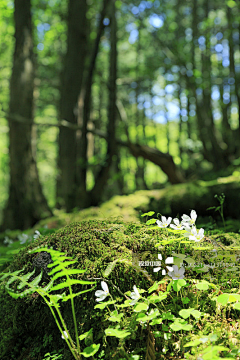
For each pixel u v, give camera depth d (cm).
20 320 198
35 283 166
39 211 865
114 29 799
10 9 1130
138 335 172
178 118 1692
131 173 1830
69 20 889
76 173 809
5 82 1549
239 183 541
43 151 1945
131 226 223
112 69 800
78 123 820
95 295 176
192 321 176
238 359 154
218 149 1036
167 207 545
